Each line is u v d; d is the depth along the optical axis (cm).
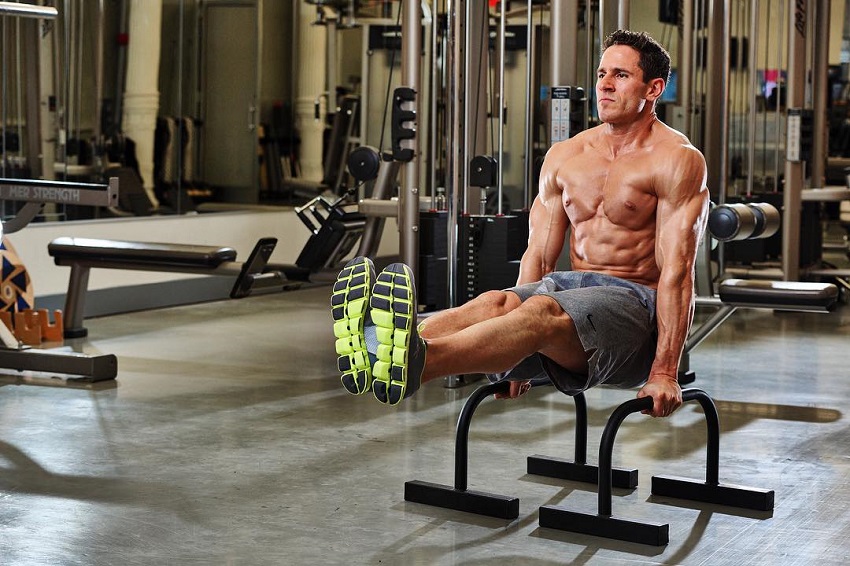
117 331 700
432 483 356
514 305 310
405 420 470
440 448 423
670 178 317
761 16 1005
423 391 531
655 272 329
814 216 875
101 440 431
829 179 1016
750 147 774
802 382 560
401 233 559
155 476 383
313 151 989
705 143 797
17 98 729
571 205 336
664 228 319
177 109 855
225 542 315
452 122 541
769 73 1008
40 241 721
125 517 338
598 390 541
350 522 333
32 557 302
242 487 370
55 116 755
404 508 347
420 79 548
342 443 430
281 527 328
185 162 864
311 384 547
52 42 751
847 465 405
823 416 486
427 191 937
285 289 701
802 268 862
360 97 1023
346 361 278
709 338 694
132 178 816
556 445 429
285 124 961
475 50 609
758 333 713
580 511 327
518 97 988
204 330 711
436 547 311
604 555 306
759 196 848
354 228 709
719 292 529
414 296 266
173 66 848
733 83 999
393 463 401
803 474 393
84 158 777
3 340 556
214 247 608
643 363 327
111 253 631
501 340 286
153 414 477
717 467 356
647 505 353
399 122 548
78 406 490
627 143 327
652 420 475
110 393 519
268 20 934
